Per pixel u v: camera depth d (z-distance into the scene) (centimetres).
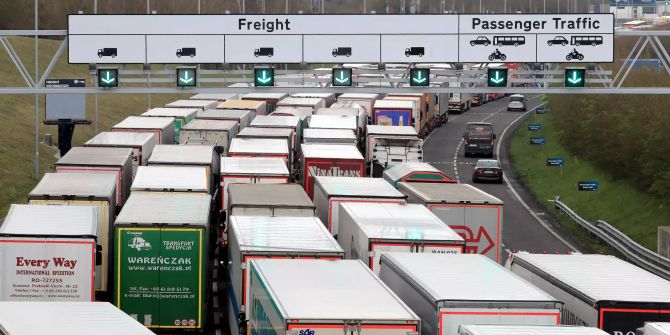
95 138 9350
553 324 3706
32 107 19500
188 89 8325
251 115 12731
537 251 9262
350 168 8644
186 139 10225
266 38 8338
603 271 4491
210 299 6588
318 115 12231
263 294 4034
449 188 7244
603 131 13562
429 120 19288
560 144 16950
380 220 5666
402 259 4612
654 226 10812
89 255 5503
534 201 12581
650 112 12175
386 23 8325
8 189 13325
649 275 4422
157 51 8356
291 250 4953
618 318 3859
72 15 8331
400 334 3484
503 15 8275
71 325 3553
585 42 8219
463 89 8288
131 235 5722
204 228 5747
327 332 3453
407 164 8844
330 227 6662
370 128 11325
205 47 8350
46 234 5481
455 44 8319
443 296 3762
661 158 11644
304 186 8731
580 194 12975
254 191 6994
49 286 5491
